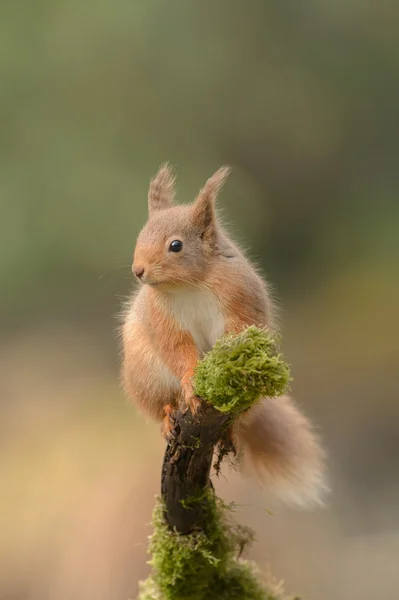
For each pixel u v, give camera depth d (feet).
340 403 55.21
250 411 21.33
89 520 42.88
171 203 23.77
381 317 65.62
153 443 47.34
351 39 77.05
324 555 42.22
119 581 40.40
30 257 63.31
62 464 47.32
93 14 66.54
